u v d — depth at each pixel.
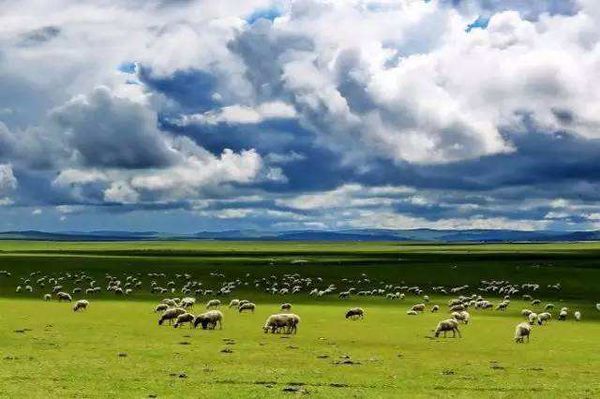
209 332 56.75
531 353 47.00
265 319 70.31
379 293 113.56
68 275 134.88
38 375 33.41
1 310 76.69
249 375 34.72
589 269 141.25
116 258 180.88
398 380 34.41
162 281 132.38
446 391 31.94
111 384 31.53
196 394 29.67
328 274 142.00
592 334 61.12
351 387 32.25
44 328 56.66
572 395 31.61
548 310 89.88
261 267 152.38
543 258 186.62
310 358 41.75
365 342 51.88
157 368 36.44
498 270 143.00
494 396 31.06
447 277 137.12
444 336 56.84
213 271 146.12
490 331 62.22
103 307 84.62
